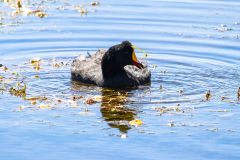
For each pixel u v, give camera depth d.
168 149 12.50
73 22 22.36
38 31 21.25
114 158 12.09
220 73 17.39
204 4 25.08
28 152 12.32
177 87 16.12
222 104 14.80
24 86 15.41
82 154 12.24
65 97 15.26
